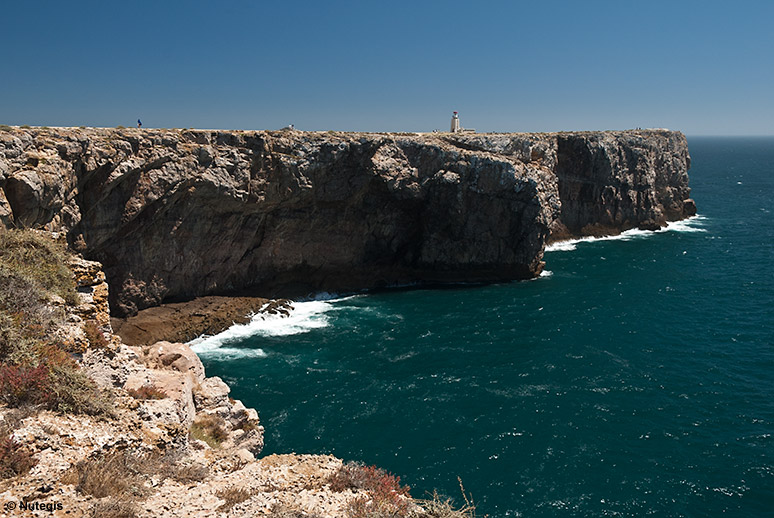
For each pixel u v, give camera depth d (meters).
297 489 14.26
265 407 37.47
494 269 73.44
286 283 66.06
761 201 146.25
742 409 37.09
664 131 124.81
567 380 41.59
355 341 50.78
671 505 27.59
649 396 39.00
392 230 72.19
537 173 74.12
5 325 15.14
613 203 100.81
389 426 34.94
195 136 53.44
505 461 31.17
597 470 30.39
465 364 44.81
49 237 21.50
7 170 34.09
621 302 61.66
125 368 18.86
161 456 14.44
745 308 59.00
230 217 57.78
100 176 44.81
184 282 57.09
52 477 11.34
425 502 14.66
